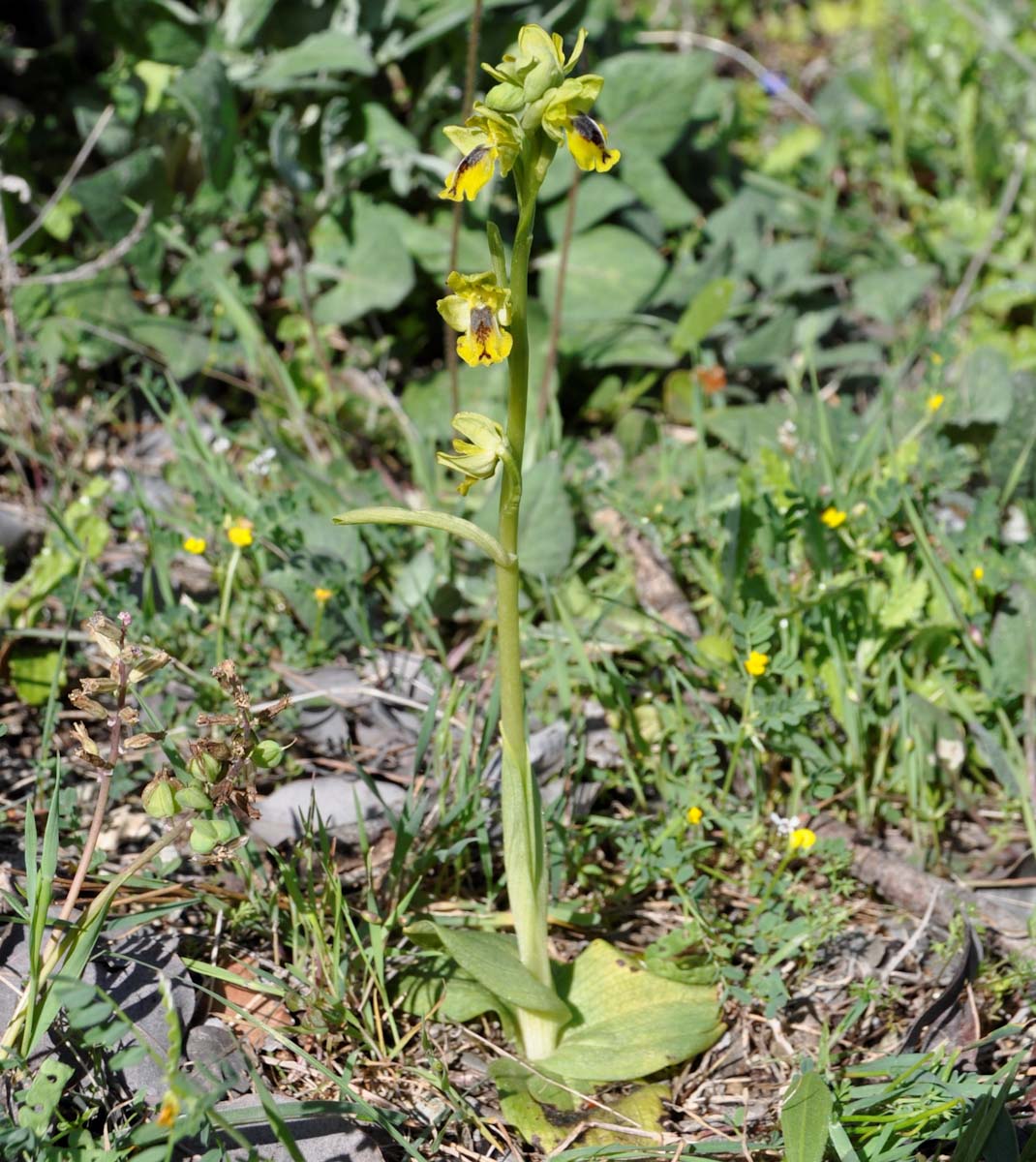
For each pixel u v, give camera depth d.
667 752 1.05
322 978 0.95
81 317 1.22
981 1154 0.90
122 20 1.24
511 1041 0.95
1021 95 1.72
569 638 1.09
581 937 1.00
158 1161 0.82
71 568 1.09
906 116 1.76
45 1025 0.88
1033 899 1.01
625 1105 0.92
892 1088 0.90
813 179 1.71
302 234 1.32
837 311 1.39
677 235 1.50
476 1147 0.92
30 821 0.90
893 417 1.20
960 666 1.07
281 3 1.29
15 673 1.06
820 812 1.05
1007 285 1.24
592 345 1.30
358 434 1.25
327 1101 0.89
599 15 1.35
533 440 1.19
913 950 1.00
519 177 0.86
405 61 1.34
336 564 1.09
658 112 1.36
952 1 1.64
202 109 1.19
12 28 1.43
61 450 1.21
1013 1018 0.97
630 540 1.16
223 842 0.89
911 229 1.64
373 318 1.33
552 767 1.04
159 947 0.94
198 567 1.15
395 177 1.29
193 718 1.04
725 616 1.11
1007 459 1.16
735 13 2.14
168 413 1.24
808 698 1.04
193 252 1.22
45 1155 0.85
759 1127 0.93
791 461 1.15
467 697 1.08
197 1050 0.92
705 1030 0.94
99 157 1.36
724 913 1.01
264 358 1.23
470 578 1.14
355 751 1.06
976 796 1.06
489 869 0.99
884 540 1.09
